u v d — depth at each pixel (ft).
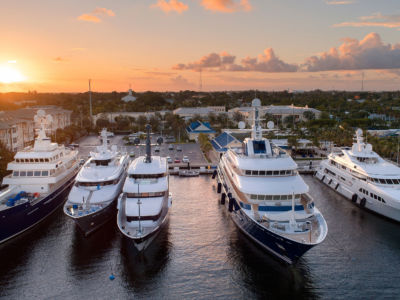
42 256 113.50
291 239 96.27
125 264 108.58
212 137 369.91
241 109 502.79
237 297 93.09
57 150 161.99
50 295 93.76
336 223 140.77
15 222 124.06
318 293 94.94
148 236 109.91
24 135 303.89
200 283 99.19
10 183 147.23
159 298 92.43
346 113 531.50
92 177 142.82
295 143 277.03
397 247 120.26
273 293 94.79
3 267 106.93
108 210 132.16
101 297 92.99
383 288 96.99
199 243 122.42
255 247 119.24
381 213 145.79
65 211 124.98
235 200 130.11
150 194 131.23
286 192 117.80
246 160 134.62
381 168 159.84
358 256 113.91
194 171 219.82
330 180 189.16
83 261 110.32
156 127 426.51
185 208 156.35
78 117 475.72
